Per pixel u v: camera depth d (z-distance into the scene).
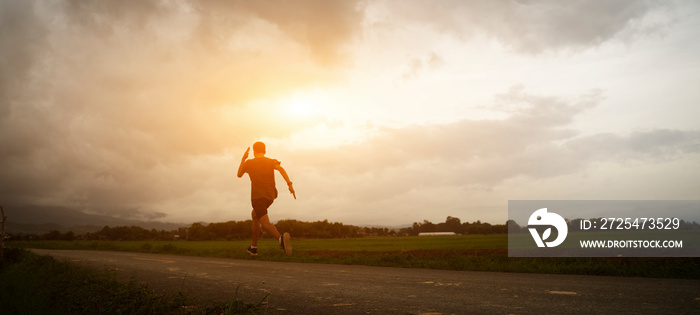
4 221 13.15
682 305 3.20
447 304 3.49
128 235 101.12
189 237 84.06
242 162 6.07
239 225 87.19
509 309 3.18
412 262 10.26
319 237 94.06
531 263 8.84
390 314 3.10
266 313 3.30
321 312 3.27
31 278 6.25
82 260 12.34
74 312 4.25
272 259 13.61
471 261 9.74
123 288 4.70
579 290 4.21
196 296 4.30
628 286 4.60
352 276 6.36
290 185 6.02
